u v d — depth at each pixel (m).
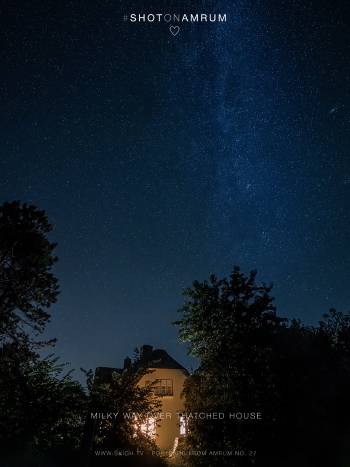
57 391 17.23
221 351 17.30
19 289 15.87
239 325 17.70
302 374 16.86
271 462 15.52
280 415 15.92
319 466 15.48
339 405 16.47
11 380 15.60
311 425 15.89
